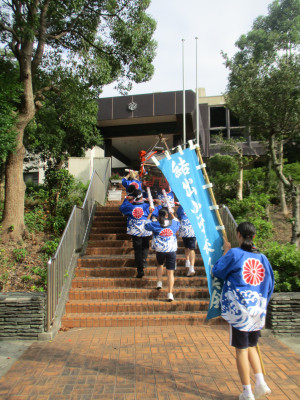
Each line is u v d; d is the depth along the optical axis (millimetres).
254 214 8680
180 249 7148
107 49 9906
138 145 21125
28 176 20641
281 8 10844
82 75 9789
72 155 15352
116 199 11008
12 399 3045
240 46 11055
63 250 5625
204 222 3600
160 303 5324
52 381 3373
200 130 17906
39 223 8469
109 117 16828
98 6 9047
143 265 6188
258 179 11641
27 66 7781
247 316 2928
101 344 4340
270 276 3102
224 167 12742
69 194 9891
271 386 3279
